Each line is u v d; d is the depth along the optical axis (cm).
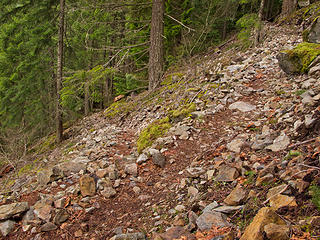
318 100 437
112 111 1186
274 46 965
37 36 1183
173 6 1305
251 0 1477
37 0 1157
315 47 662
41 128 1484
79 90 1101
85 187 469
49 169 562
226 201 323
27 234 393
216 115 629
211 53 1336
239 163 389
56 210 424
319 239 199
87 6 1090
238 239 248
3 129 1355
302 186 265
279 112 507
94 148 720
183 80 1016
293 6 1407
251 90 685
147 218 375
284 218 240
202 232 282
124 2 1137
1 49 1259
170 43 1312
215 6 1509
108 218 402
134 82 1299
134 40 1455
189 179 421
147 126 744
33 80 1338
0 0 1135
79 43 1452
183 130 600
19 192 548
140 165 545
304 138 369
